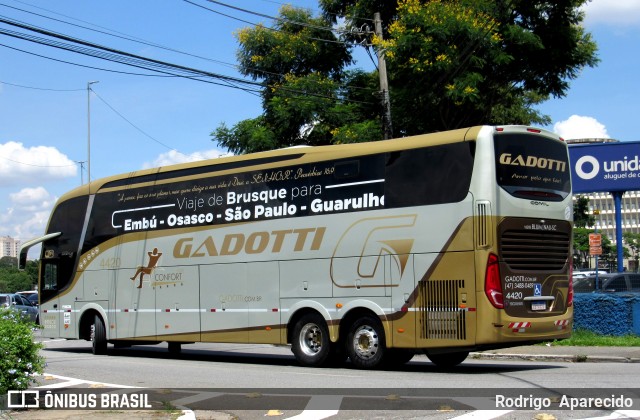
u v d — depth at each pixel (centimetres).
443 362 1523
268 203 1602
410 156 1373
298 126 3052
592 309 1933
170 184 1820
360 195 1440
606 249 6969
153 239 1833
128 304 1866
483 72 2641
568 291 1373
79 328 1984
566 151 1412
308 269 1507
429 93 2544
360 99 3098
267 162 1622
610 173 2184
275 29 3250
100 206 1988
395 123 2727
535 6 2680
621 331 1898
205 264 1706
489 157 1276
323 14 3231
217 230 1695
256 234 1616
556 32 2670
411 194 1359
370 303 1395
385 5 2945
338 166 1486
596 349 1722
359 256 1423
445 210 1306
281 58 3216
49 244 2097
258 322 1588
